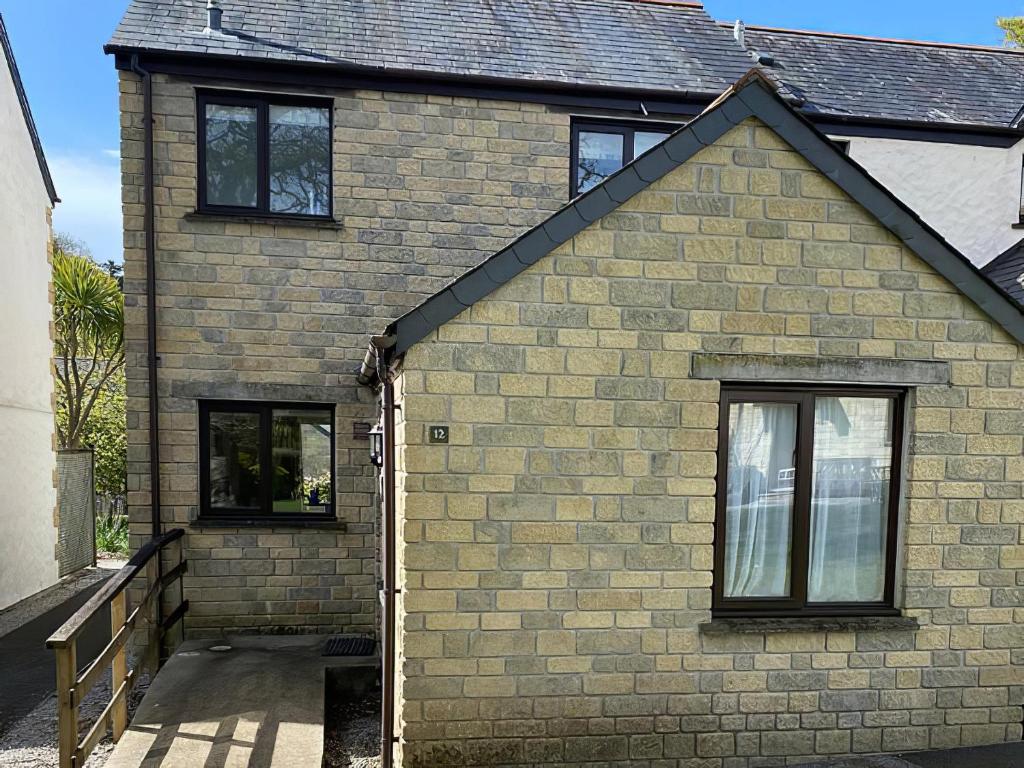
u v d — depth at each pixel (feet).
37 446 28.78
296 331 19.88
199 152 19.56
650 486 12.69
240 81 19.36
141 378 19.15
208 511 20.08
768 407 13.56
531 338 12.35
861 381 13.07
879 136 23.41
